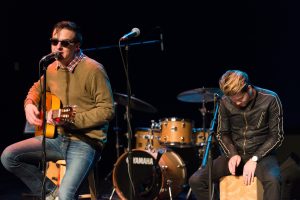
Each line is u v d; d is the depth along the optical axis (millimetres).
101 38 6914
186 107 6906
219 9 6473
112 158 7285
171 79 6898
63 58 3094
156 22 6699
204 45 6617
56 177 4473
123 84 7090
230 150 3516
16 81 7367
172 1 6648
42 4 6930
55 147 3193
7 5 6992
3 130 7520
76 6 6871
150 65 6977
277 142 3387
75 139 3117
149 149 4977
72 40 3096
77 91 3133
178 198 5320
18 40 7145
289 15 6051
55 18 6945
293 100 6047
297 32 6012
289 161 4367
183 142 5000
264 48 6230
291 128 5758
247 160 3541
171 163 4918
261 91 3482
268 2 6176
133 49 6965
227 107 3574
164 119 5094
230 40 6453
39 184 3246
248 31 6332
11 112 7496
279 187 3248
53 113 3002
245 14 6332
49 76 3240
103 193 5535
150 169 4734
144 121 7098
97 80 3100
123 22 6789
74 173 2998
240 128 3574
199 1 6555
